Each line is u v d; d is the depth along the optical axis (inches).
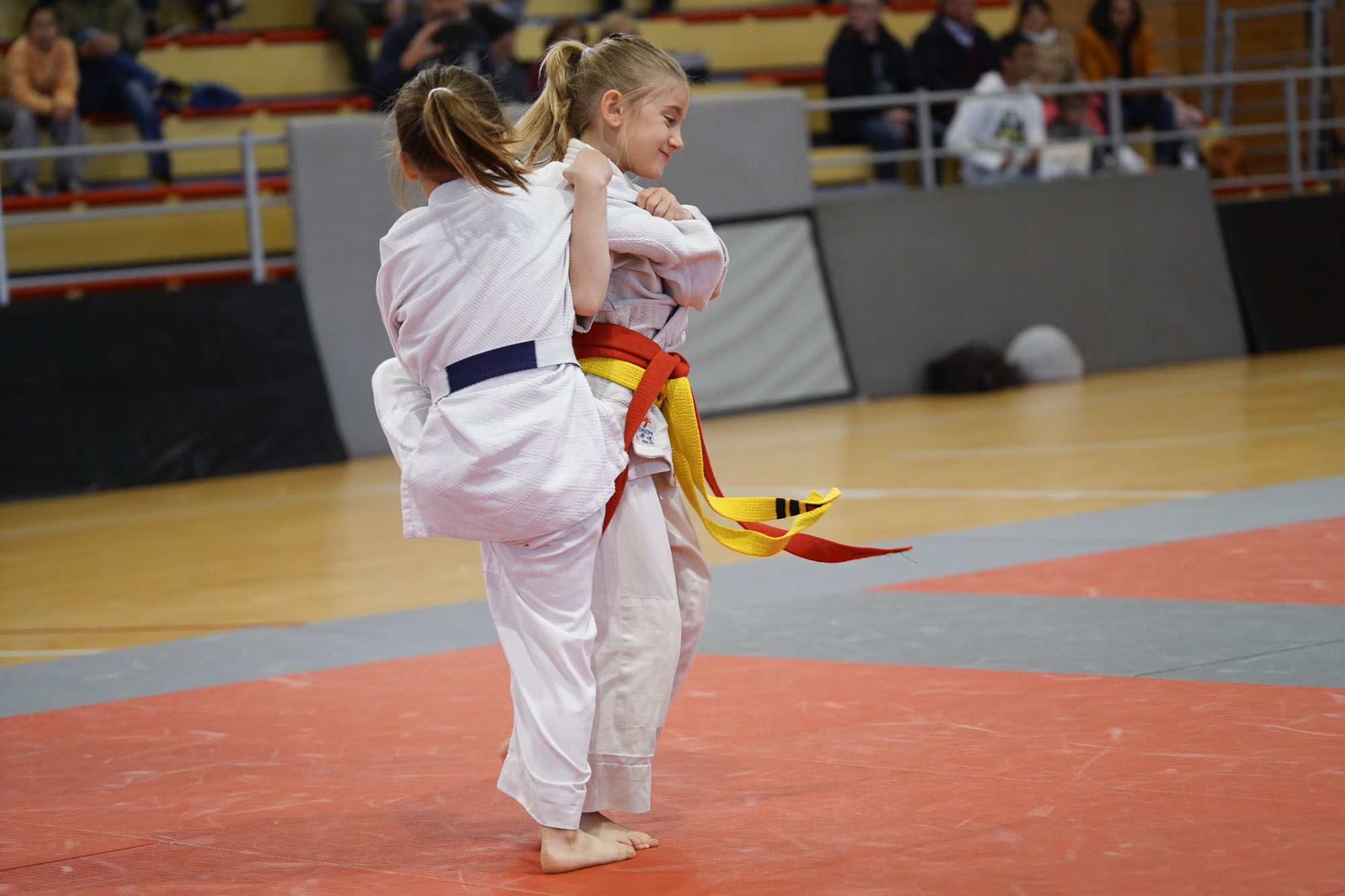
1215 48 1149.7
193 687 283.4
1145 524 385.1
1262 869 149.3
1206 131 935.0
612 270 177.9
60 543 518.6
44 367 673.6
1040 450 564.7
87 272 777.6
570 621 168.7
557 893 159.5
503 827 186.7
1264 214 966.4
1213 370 859.4
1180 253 936.3
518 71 817.5
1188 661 240.8
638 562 174.4
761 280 829.2
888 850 165.2
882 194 869.2
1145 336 920.9
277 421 714.2
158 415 691.4
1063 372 863.1
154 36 898.7
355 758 224.1
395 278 172.9
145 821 197.6
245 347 715.4
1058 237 905.5
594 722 173.3
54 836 192.9
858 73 908.6
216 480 690.8
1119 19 954.7
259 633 335.3
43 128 792.9
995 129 896.3
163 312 701.3
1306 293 965.8
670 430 182.2
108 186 835.4
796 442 663.8
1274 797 171.3
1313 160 1040.2
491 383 167.9
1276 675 227.8
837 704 234.2
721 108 821.2
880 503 462.6
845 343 848.9
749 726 225.3
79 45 813.2
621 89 180.5
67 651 332.5
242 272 808.3
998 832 167.6
